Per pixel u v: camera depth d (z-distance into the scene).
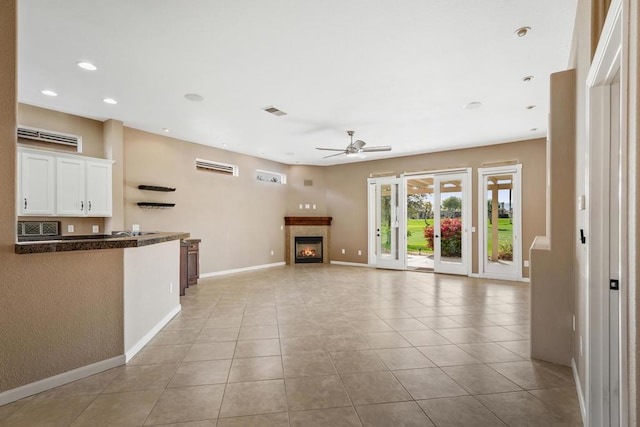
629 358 1.00
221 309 4.36
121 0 2.33
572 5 2.38
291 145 6.73
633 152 0.97
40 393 2.26
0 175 2.13
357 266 8.30
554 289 2.74
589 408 1.79
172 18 2.54
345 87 3.84
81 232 4.90
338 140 6.32
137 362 2.76
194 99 4.20
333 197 8.91
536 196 6.11
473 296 5.07
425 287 5.75
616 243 1.73
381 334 3.42
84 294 2.53
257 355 2.90
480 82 3.70
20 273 2.22
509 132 5.71
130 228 5.48
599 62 1.52
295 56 3.13
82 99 4.21
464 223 6.89
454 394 2.25
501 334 3.41
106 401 2.17
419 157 7.53
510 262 6.42
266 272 7.35
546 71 3.42
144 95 4.08
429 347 3.06
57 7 2.39
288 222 8.66
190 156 6.43
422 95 4.07
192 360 2.80
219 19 2.56
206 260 6.73
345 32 2.73
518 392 2.27
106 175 4.97
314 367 2.66
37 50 3.02
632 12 0.98
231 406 2.11
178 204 6.21
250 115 4.83
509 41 2.86
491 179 6.64
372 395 2.24
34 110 4.45
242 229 7.52
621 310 1.04
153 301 3.38
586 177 1.85
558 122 2.69
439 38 2.82
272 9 2.44
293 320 3.89
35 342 2.28
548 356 2.76
